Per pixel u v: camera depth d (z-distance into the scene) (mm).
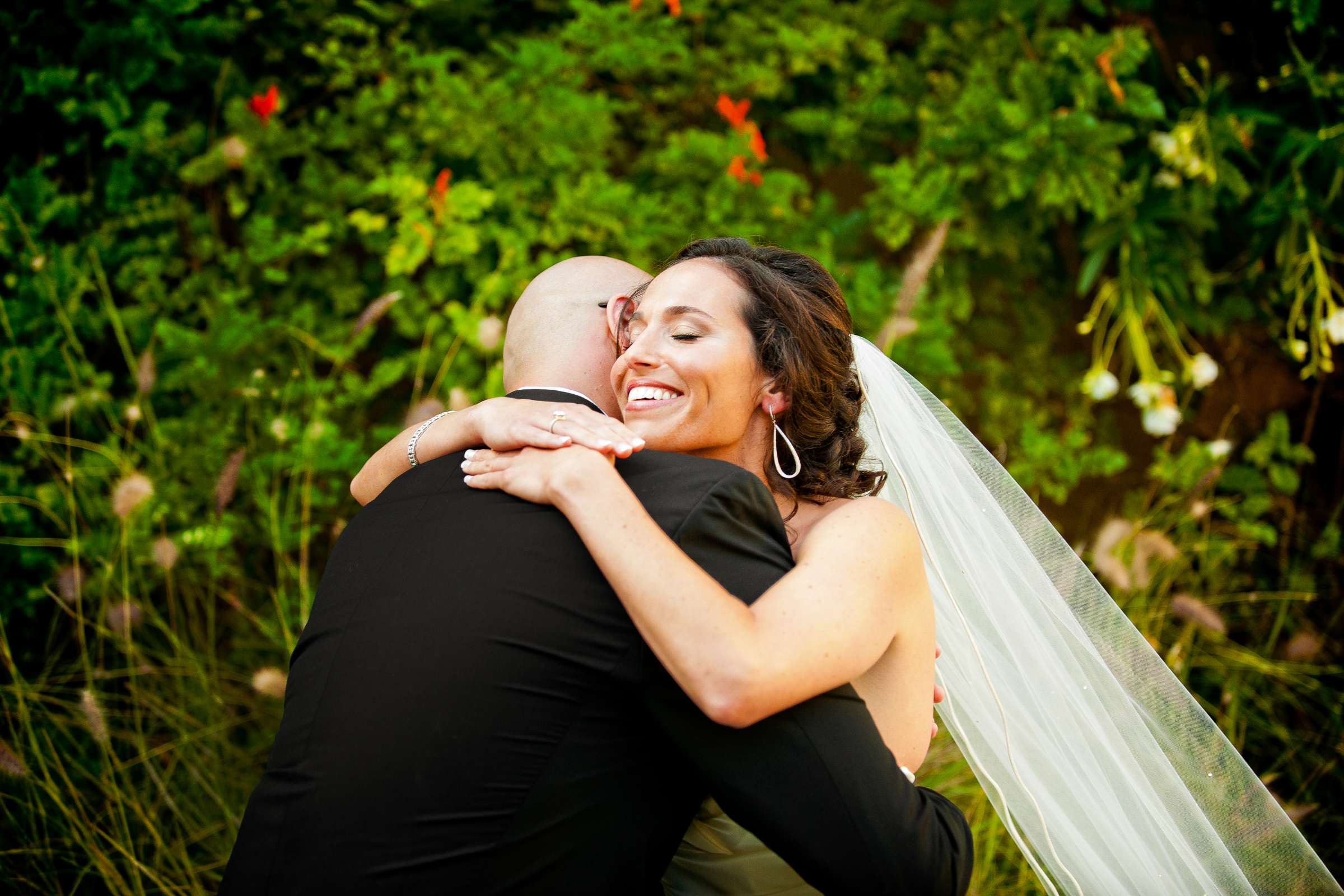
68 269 2760
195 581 2768
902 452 1777
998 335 3463
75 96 2775
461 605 1176
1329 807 2764
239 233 3082
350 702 1177
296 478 2875
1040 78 3043
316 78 3016
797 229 3098
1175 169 3279
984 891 2219
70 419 2793
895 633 1275
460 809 1107
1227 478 3479
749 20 3199
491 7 3102
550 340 1590
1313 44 3389
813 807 1099
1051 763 1688
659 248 3041
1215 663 3020
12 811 2389
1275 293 3533
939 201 3094
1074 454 3385
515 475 1254
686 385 1428
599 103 2898
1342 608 3316
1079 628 1722
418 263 2768
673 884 1498
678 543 1161
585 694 1142
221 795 2406
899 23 3375
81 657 2609
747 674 1051
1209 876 1664
